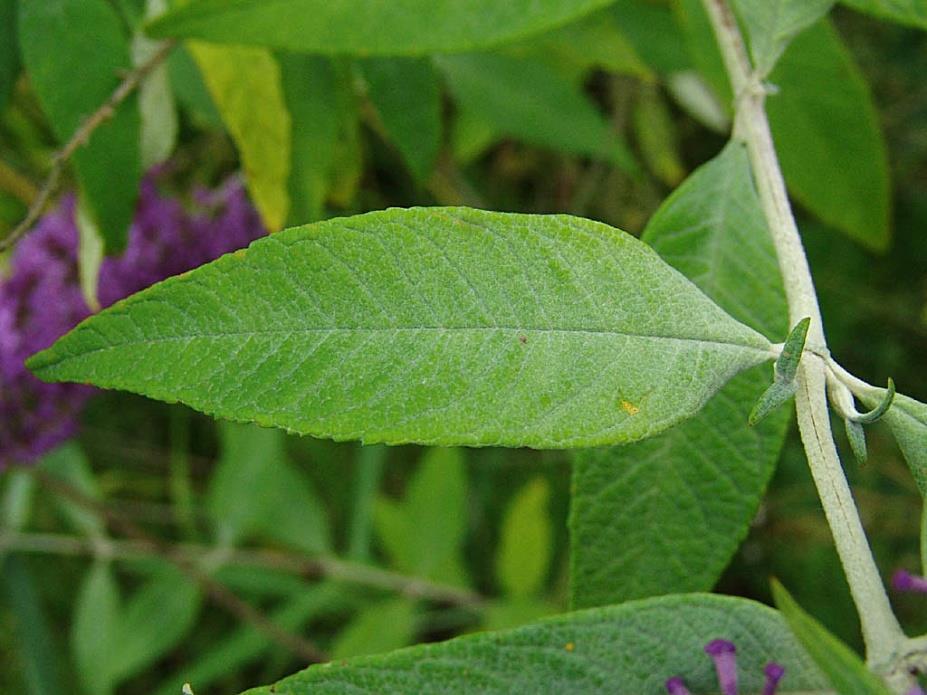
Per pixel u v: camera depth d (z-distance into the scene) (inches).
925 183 32.7
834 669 9.8
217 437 37.7
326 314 11.0
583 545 13.5
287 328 11.0
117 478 36.9
